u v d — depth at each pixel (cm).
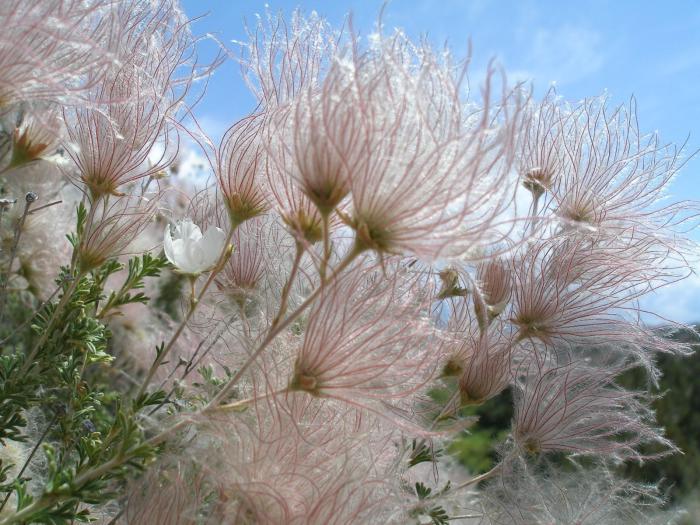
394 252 15
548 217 17
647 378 25
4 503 20
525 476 23
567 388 24
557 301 22
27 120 19
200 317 25
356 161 15
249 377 21
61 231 29
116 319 33
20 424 20
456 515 24
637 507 26
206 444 19
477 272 21
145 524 19
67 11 17
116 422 18
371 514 19
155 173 22
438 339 20
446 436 20
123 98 20
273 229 23
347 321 17
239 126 20
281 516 18
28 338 28
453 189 15
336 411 20
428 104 16
